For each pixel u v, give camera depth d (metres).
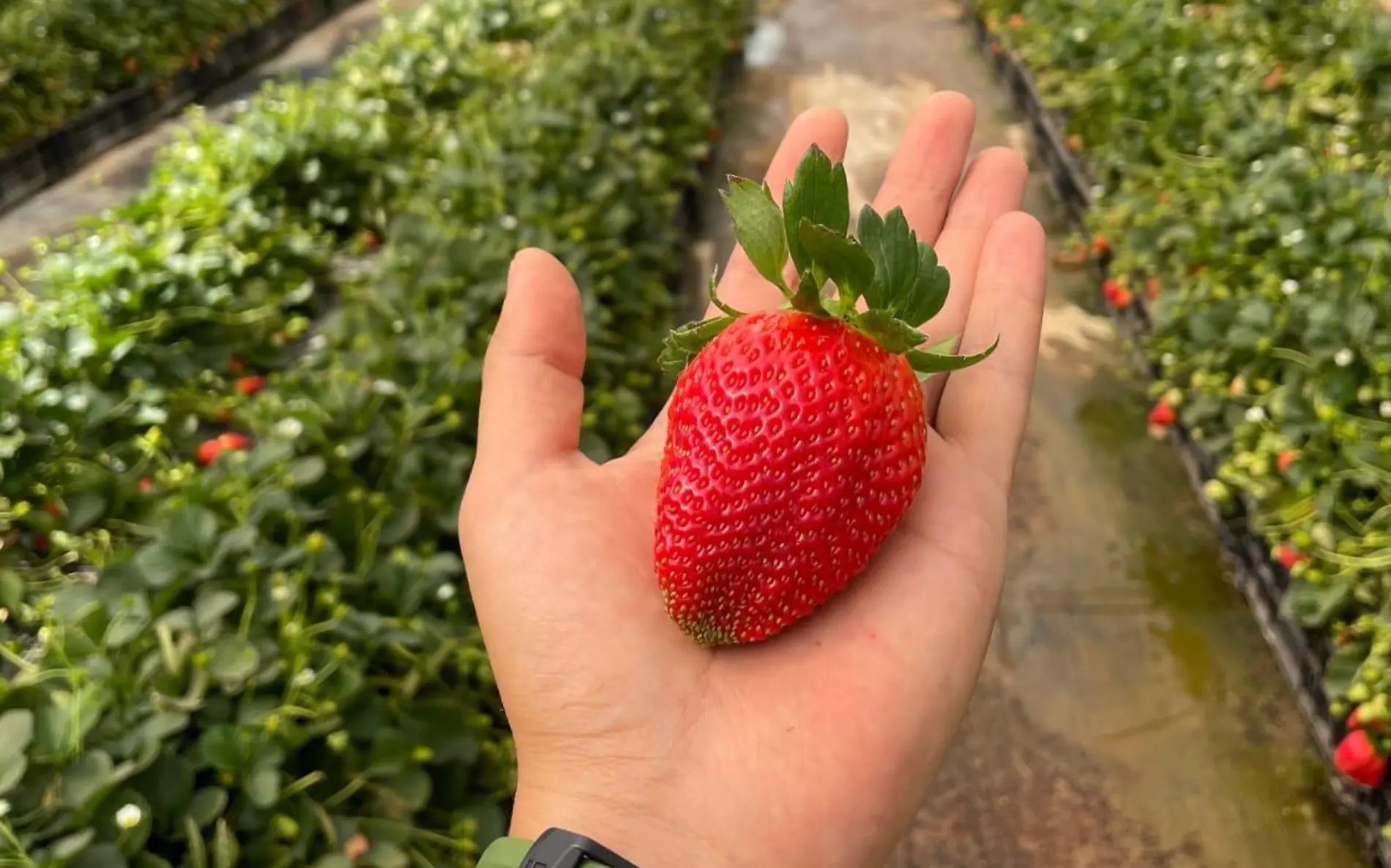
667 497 0.16
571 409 0.20
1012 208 0.26
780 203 0.27
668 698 0.17
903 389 0.16
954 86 0.82
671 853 0.16
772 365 0.15
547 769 0.17
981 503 0.19
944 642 0.18
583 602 0.17
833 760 0.17
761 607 0.16
